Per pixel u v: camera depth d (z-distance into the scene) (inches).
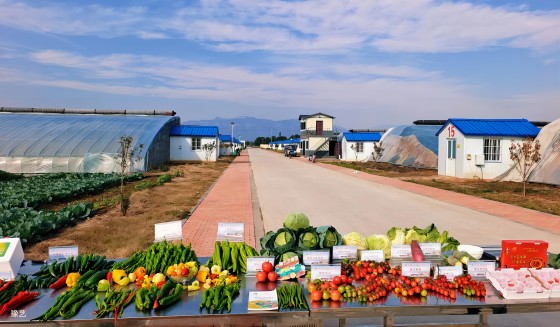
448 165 1353.3
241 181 1172.5
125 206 632.4
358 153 2440.9
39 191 813.9
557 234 521.7
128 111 2228.1
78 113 2164.1
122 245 445.1
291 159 2655.0
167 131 1988.2
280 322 176.4
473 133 1228.5
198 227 544.7
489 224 586.6
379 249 244.4
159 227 264.7
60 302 175.8
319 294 185.6
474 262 215.6
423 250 234.7
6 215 531.5
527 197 863.7
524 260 218.7
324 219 620.1
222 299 181.9
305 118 2992.1
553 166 1072.8
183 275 202.7
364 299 184.9
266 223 580.7
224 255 225.1
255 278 214.5
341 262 225.0
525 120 1326.3
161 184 1061.1
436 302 184.7
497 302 185.2
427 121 2206.0
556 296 190.7
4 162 1328.7
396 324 261.1
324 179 1261.1
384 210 704.4
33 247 438.3
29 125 1582.2
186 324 171.2
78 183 961.5
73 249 239.1
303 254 223.0
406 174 1465.3
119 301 176.4
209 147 2172.7
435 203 785.6
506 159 1237.1
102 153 1402.6
